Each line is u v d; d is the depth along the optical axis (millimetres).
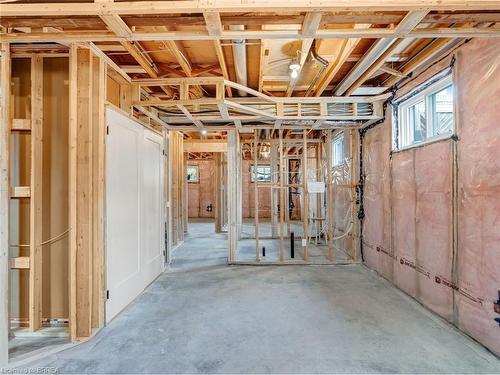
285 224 9828
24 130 2715
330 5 1647
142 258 3736
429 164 3096
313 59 3117
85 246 2637
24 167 2777
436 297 2992
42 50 2699
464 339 2498
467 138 2537
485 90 2336
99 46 2875
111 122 2969
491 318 2287
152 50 3035
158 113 4094
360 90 4125
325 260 5199
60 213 2777
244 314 3031
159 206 4449
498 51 2215
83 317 2594
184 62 3133
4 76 2197
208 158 13609
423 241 3215
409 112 3787
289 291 3705
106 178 2861
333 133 6590
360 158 5008
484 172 2348
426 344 2420
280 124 4586
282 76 3793
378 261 4418
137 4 1683
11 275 2752
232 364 2160
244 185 13383
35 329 2682
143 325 2807
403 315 2982
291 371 2070
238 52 2789
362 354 2279
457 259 2676
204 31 1959
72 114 2561
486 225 2332
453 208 2719
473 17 1880
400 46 2830
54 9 1712
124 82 3352
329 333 2615
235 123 4543
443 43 2662
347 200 5645
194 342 2482
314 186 5352
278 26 2625
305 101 4035
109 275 2908
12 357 2264
